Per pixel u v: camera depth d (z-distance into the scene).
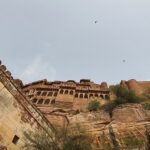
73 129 18.52
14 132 17.77
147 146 21.20
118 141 22.25
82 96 50.22
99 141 22.91
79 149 16.41
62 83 54.53
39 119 20.34
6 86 18.17
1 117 17.06
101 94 50.66
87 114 29.81
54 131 19.05
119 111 28.59
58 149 16.48
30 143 17.91
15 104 18.56
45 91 51.22
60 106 45.22
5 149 16.61
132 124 24.64
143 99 40.91
